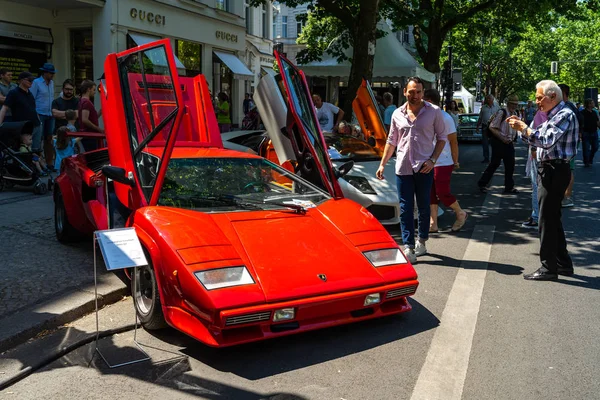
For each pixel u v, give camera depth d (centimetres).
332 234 413
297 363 346
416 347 373
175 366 338
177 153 491
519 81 6162
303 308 347
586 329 410
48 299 421
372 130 877
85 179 524
